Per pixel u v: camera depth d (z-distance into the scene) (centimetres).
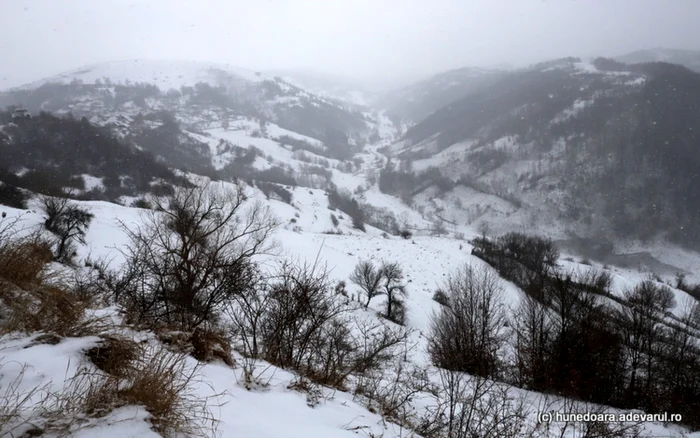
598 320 1983
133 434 219
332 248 4259
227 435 259
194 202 931
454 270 4125
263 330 688
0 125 7969
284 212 6750
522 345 1844
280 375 486
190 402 287
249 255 830
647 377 1888
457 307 1856
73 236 2125
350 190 15275
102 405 238
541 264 3491
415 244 5072
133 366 304
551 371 1612
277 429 299
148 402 256
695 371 1823
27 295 379
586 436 691
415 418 576
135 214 3469
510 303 2747
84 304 412
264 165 15088
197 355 433
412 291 3488
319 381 574
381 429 415
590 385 1614
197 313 706
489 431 557
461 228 12825
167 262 788
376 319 2236
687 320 2517
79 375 262
